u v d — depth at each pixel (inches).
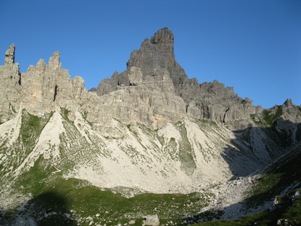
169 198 7066.9
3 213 6156.5
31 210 6284.5
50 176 7642.7
